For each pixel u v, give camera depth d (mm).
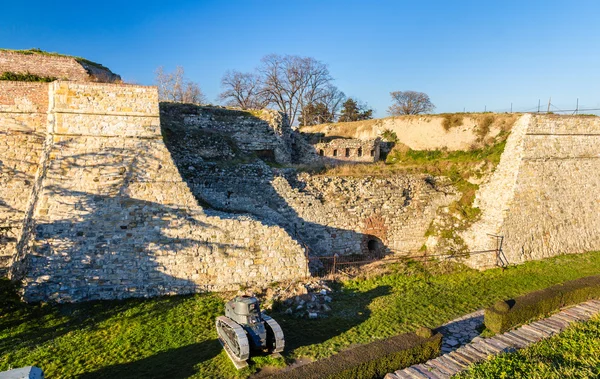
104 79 16109
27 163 13609
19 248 12602
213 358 9062
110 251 12102
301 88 49969
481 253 16469
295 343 9875
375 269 15500
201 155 16703
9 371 7074
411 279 14859
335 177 17828
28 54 14508
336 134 30516
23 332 9914
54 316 10789
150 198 12609
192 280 12633
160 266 12414
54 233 11734
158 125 13039
